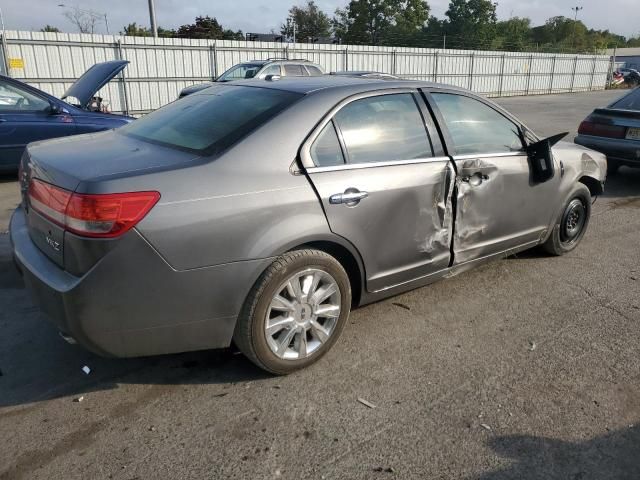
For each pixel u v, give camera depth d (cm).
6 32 1598
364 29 6216
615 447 257
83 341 254
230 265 268
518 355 335
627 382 309
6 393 286
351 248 313
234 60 2091
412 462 244
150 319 259
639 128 750
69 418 268
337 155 307
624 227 616
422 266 358
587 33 9812
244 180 272
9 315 367
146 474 233
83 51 1747
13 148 732
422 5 6138
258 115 300
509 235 419
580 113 2033
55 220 256
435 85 370
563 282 448
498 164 388
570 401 290
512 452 252
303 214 287
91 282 244
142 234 246
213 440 255
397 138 337
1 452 244
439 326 370
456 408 282
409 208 336
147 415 271
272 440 255
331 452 248
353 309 389
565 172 461
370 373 312
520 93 3322
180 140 302
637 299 420
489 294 422
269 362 295
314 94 314
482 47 6059
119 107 1864
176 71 1955
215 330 277
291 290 293
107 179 246
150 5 2092
